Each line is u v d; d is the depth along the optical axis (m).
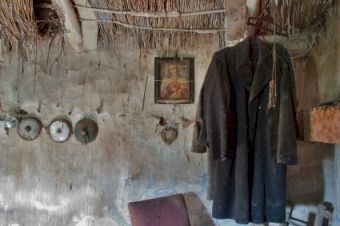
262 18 2.09
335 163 2.15
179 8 2.29
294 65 2.55
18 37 2.60
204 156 2.77
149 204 2.50
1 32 2.55
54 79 2.79
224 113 1.94
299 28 2.38
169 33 2.63
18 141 2.76
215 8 2.29
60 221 2.74
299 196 2.55
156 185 2.77
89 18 2.42
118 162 2.77
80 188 2.76
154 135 2.78
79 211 2.75
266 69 1.95
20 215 2.74
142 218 2.45
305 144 2.55
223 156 1.91
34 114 2.78
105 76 2.79
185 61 2.77
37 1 2.32
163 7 2.29
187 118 2.78
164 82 2.77
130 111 2.79
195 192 2.76
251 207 1.94
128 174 2.77
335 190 2.14
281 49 1.97
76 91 2.79
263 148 1.96
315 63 2.38
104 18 2.43
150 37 2.67
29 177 2.75
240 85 2.01
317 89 2.34
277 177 1.91
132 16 2.40
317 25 2.34
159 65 2.77
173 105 2.78
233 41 2.57
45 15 2.44
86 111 2.78
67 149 2.77
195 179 2.76
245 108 1.99
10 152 2.76
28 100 2.78
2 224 2.72
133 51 2.79
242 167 1.94
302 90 2.50
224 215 1.99
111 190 2.76
